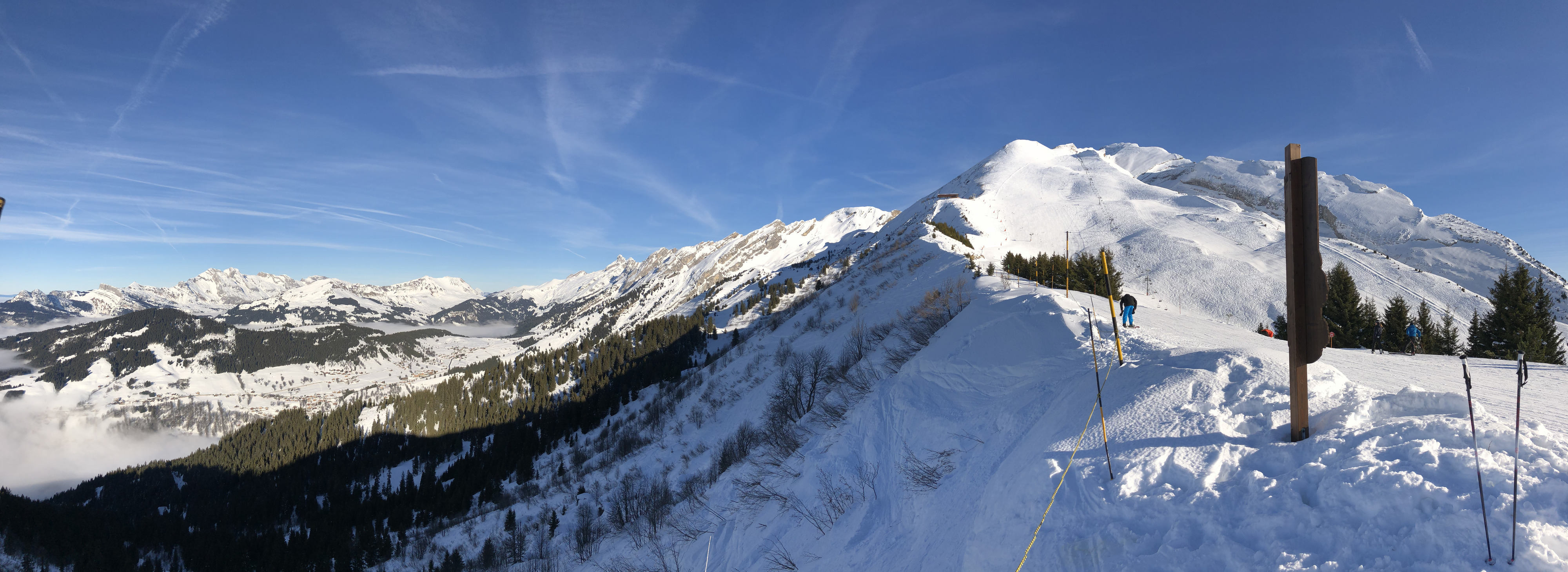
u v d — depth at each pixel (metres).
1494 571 4.00
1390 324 41.41
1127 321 17.66
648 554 19.02
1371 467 5.14
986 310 22.53
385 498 79.12
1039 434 9.24
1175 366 9.27
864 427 16.67
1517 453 4.28
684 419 49.94
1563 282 90.81
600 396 89.88
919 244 75.31
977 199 135.38
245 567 61.19
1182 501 5.82
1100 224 111.25
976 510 8.41
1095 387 10.09
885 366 26.81
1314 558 4.61
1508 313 37.97
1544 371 13.54
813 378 36.50
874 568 9.61
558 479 50.72
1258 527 5.10
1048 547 6.12
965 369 16.88
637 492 32.25
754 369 53.72
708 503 20.58
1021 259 53.41
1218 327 23.12
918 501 10.93
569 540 31.64
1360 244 130.88
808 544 12.48
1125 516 5.96
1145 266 82.38
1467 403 5.98
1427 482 4.74
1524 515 4.25
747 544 14.61
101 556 64.69
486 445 97.12
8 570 58.56
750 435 31.02
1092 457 7.20
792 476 17.08
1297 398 6.47
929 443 13.31
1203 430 7.02
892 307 49.50
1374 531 4.64
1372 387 11.88
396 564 43.75
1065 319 16.81
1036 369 14.54
